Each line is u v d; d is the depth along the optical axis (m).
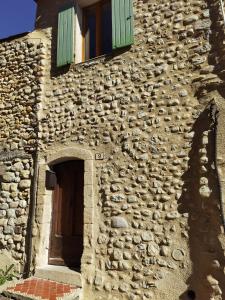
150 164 4.07
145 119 4.27
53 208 4.98
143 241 3.85
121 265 3.89
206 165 3.59
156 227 3.81
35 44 5.75
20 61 5.82
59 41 5.40
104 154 4.47
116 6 4.92
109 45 5.22
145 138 4.20
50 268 4.50
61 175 5.06
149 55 4.49
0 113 5.75
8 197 5.19
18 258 4.77
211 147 3.62
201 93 3.93
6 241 4.97
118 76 4.69
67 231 4.77
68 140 4.88
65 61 5.21
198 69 4.04
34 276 4.46
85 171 4.52
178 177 3.82
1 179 5.38
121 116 4.48
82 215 4.70
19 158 5.29
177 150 3.92
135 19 4.78
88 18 5.67
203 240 3.44
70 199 4.89
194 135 3.85
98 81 4.86
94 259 4.11
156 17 4.59
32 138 5.23
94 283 4.00
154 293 3.60
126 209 4.08
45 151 5.06
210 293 3.24
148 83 4.39
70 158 4.82
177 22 4.38
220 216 3.36
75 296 3.85
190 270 3.45
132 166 4.20
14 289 3.92
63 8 5.59
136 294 3.71
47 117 5.20
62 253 4.70
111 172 4.34
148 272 3.71
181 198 3.73
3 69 5.99
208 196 3.48
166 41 4.40
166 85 4.23
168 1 4.54
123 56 4.73
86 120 4.79
